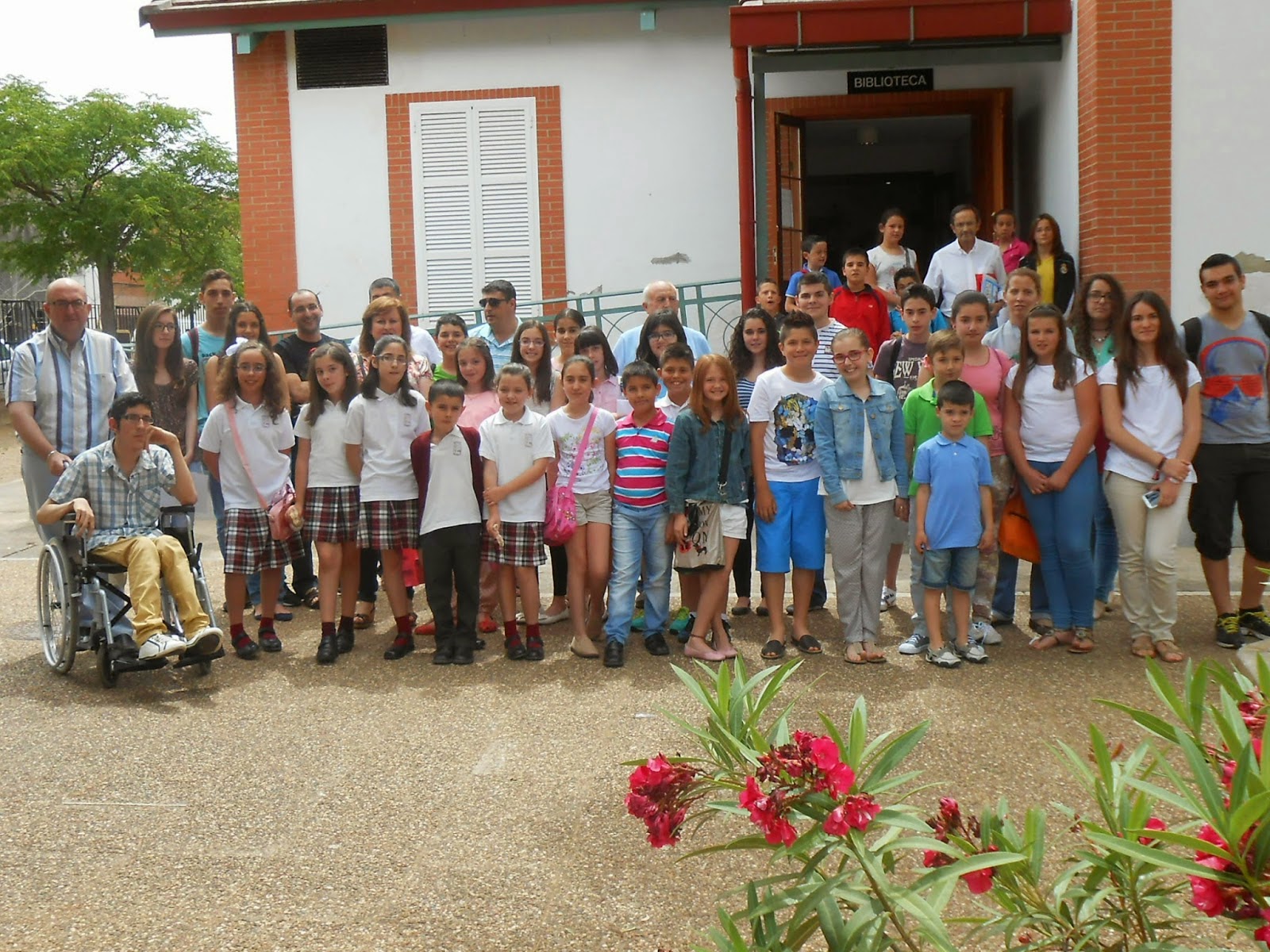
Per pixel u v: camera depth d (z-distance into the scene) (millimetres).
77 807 5078
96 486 6855
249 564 7371
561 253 12773
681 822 2736
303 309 8680
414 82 12766
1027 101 12203
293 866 4520
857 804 2482
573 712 6172
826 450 6895
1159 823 2916
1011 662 6848
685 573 7102
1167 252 9727
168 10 12438
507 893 4277
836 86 12766
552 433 7180
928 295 7914
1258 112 9617
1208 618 7648
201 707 6375
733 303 12484
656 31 12516
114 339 7812
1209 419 7043
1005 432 7148
